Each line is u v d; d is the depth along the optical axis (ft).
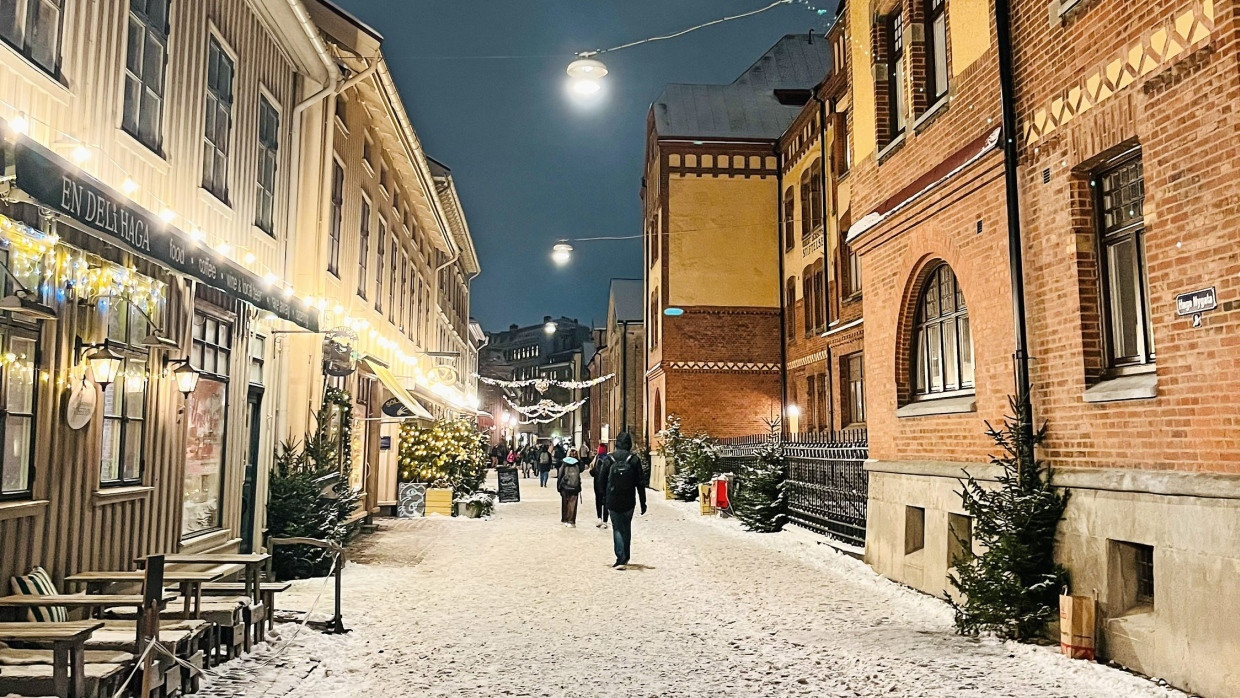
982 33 29.37
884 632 25.95
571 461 61.41
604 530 57.21
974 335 29.68
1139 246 22.99
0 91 18.62
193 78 28.68
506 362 344.49
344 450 46.96
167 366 26.76
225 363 32.09
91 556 22.33
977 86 29.63
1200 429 19.57
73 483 21.47
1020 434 25.71
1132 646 21.36
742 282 99.14
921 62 34.91
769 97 106.32
